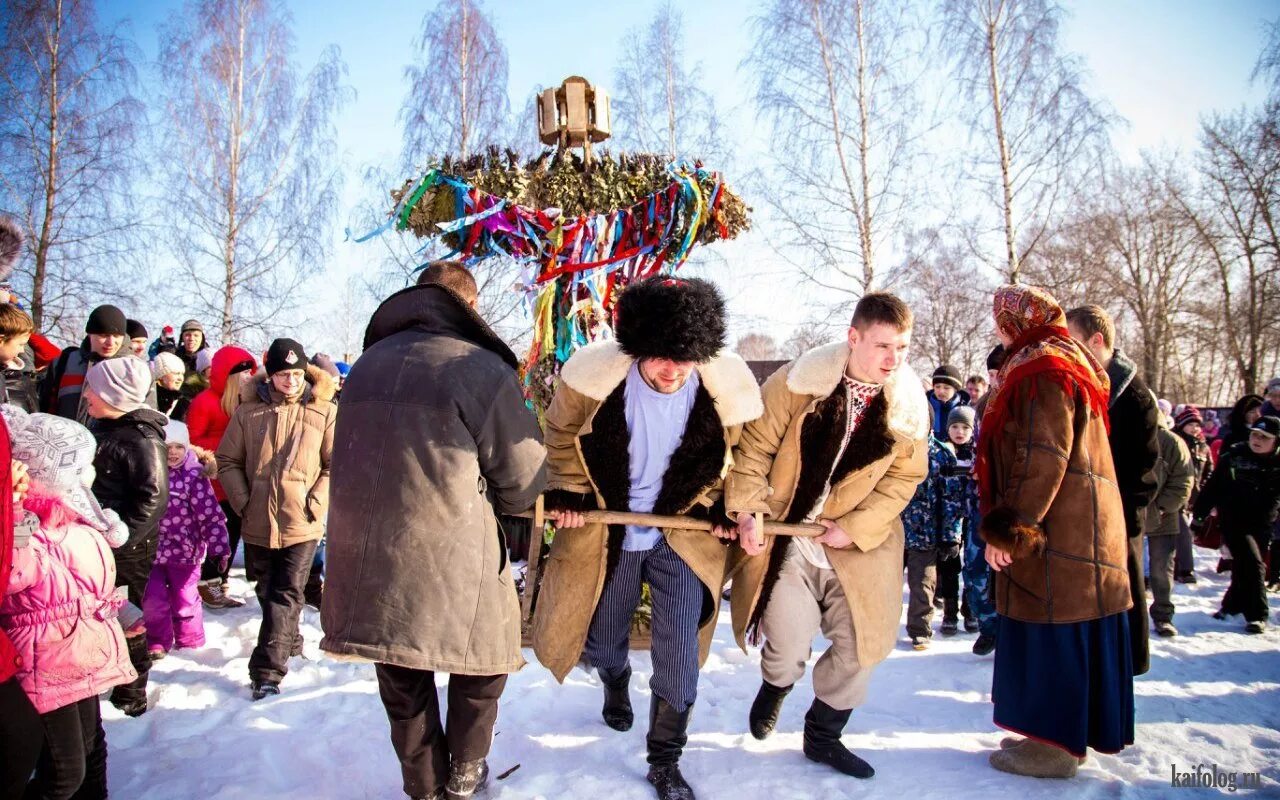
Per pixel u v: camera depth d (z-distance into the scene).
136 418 3.29
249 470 3.93
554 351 4.52
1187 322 28.31
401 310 2.52
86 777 2.48
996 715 3.04
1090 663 2.92
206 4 14.83
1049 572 2.90
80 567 2.35
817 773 2.94
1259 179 21.33
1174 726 3.47
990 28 14.35
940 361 19.72
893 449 2.88
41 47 14.36
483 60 14.48
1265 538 5.51
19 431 2.37
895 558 3.02
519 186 4.33
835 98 14.49
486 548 2.35
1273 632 5.32
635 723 3.35
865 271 14.42
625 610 3.03
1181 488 5.23
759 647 4.46
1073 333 3.63
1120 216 25.03
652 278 2.77
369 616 2.23
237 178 14.84
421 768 2.44
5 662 1.97
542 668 3.92
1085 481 2.92
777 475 2.97
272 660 3.67
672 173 4.48
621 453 2.85
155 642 4.18
